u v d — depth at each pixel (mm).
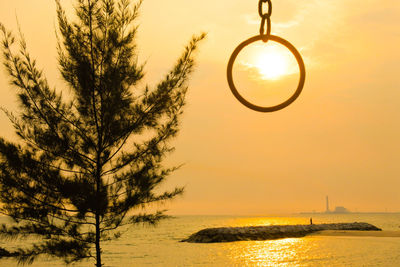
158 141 10969
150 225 10422
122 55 10891
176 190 10602
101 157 10594
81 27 10867
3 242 49219
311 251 35969
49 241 9781
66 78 10641
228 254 36000
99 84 10508
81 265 27266
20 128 10156
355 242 43219
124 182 10453
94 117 10688
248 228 56125
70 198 9883
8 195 9742
